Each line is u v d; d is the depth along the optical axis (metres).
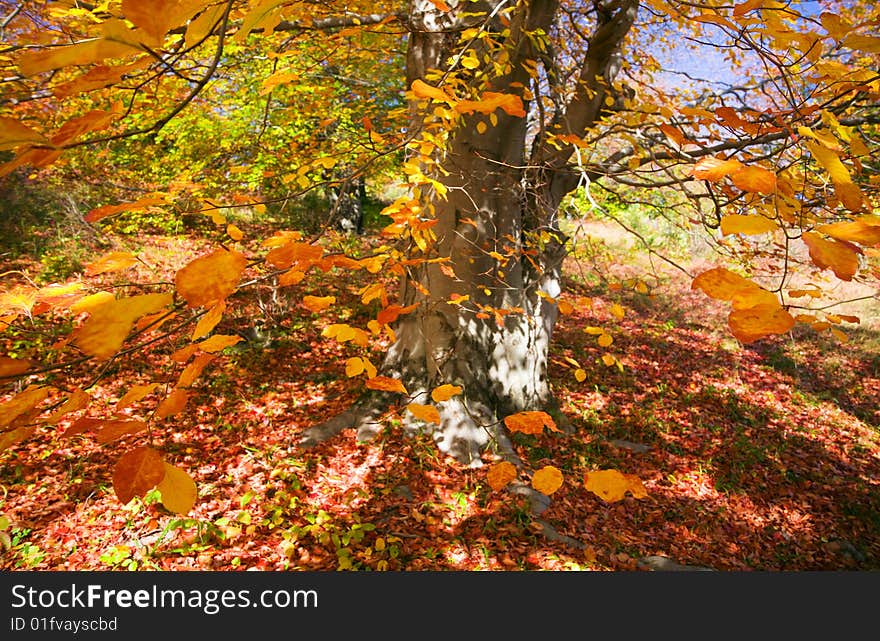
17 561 3.40
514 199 4.84
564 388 7.28
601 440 5.91
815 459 6.39
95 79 0.54
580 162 2.76
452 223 4.72
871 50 0.67
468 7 4.30
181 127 7.29
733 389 8.20
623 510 4.73
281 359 7.07
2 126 0.43
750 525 4.88
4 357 0.63
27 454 4.52
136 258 0.80
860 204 0.65
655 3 1.16
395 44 6.12
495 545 3.97
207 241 10.61
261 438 5.18
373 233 15.47
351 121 6.85
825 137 0.86
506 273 5.20
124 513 3.92
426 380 5.30
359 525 3.83
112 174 8.50
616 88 4.59
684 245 12.96
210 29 0.60
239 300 7.93
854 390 8.76
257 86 5.80
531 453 5.33
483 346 5.38
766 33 0.95
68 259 8.45
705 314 11.99
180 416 5.41
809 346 10.45
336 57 4.58
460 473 4.81
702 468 5.71
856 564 4.50
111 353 0.46
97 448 4.71
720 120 0.97
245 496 4.06
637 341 9.89
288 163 4.41
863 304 11.54
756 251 3.44
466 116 4.21
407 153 2.53
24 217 9.35
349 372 0.92
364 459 4.92
